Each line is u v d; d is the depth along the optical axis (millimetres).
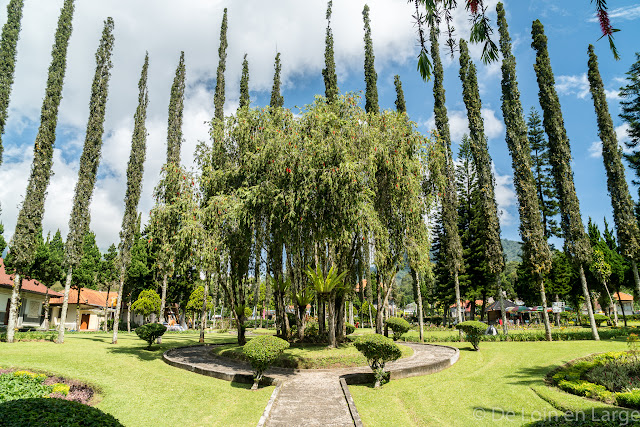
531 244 22578
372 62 25203
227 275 17922
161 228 16469
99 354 15078
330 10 23547
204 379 11992
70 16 20609
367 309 54781
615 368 10086
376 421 8172
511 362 14273
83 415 5043
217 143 17781
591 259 21781
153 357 16078
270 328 47531
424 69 4016
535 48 24469
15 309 17625
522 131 24000
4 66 19812
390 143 16484
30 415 4738
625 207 23953
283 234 14695
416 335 29531
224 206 14805
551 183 40500
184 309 42875
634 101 30250
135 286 38656
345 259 17344
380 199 16906
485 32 3961
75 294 39438
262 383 11320
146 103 22703
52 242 35875
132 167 21516
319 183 13531
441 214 26016
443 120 25891
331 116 14680
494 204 25141
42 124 19156
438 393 9953
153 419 8266
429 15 4008
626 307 59500
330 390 10539
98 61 20656
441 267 41531
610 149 24562
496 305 41906
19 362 12242
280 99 27594
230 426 7996
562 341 20828
